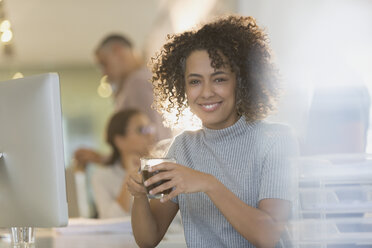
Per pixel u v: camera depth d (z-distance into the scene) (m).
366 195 1.50
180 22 5.36
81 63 8.38
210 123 1.51
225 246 1.51
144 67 5.68
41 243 1.78
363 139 1.70
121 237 1.97
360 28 2.22
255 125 1.54
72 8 5.91
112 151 3.47
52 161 1.36
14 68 8.23
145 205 1.55
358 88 1.75
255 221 1.32
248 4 3.30
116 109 5.95
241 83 1.53
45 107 1.36
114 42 5.70
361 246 1.46
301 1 2.60
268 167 1.46
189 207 1.57
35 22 6.28
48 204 1.38
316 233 1.47
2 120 1.44
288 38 2.72
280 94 1.64
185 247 1.71
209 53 1.48
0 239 2.01
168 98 1.71
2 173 1.46
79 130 8.48
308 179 1.52
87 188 3.71
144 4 5.83
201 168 1.56
